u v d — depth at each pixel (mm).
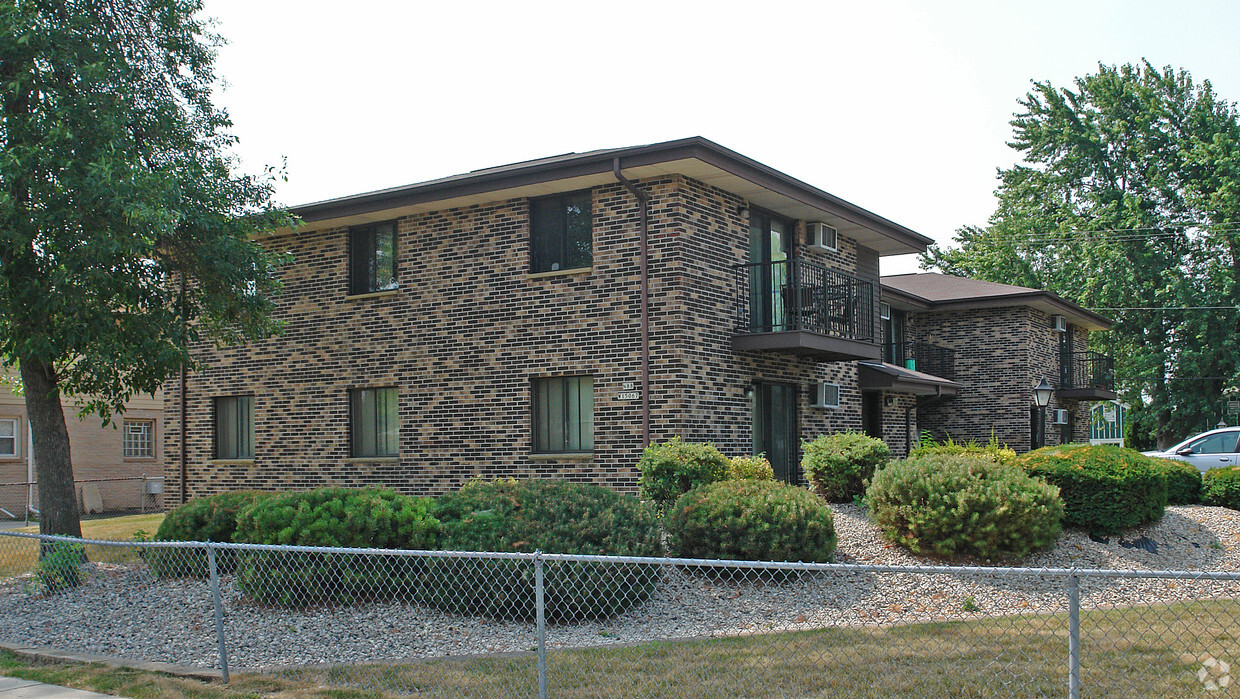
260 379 19344
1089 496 12555
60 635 8914
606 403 15617
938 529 11016
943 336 28266
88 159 11469
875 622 8664
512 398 16516
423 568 9031
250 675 7281
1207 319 34969
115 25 12445
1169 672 6562
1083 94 40906
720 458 13266
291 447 18906
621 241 15656
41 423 12258
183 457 20281
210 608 9422
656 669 6914
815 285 17969
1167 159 37938
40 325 11578
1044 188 41781
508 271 16703
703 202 15773
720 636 7863
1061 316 29594
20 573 12086
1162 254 36188
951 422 27938
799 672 6707
